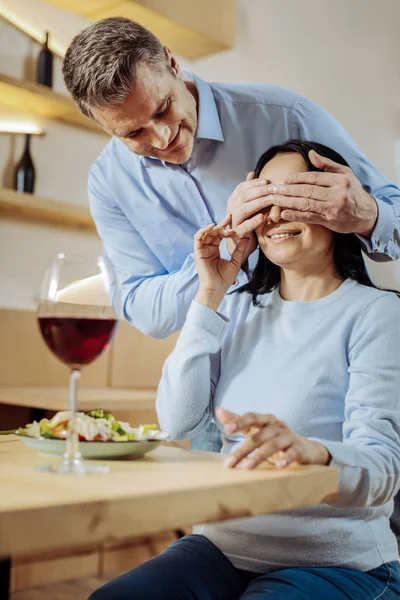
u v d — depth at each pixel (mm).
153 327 1776
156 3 2996
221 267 1202
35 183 3031
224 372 1198
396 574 1055
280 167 1269
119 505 605
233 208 1214
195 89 1742
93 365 3008
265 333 1188
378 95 4562
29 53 3055
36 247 3033
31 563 2592
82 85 1393
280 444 820
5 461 811
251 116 1773
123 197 1859
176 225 1839
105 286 789
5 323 2795
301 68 4105
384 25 4609
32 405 2234
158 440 884
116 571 2812
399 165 4680
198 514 667
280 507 747
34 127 3043
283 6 4008
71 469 745
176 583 985
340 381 1104
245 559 1051
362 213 1280
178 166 1766
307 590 939
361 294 1154
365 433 1003
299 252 1171
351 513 1042
